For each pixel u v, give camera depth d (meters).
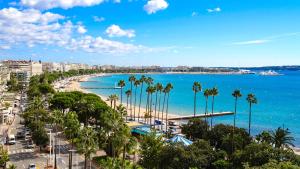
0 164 87.62
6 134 141.75
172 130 160.75
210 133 120.94
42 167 99.31
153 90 199.00
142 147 89.38
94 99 172.25
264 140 107.25
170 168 83.94
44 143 115.06
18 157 109.56
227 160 89.69
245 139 112.69
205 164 86.31
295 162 79.56
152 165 86.69
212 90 167.88
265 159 80.94
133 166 90.75
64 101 163.00
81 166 101.06
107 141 100.75
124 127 90.88
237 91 159.00
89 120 155.50
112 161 91.62
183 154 85.44
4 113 169.38
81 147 83.88
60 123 111.75
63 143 126.00
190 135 132.88
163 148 87.69
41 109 136.88
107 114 110.62
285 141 107.12
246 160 83.81
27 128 142.00
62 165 101.75
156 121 181.88
